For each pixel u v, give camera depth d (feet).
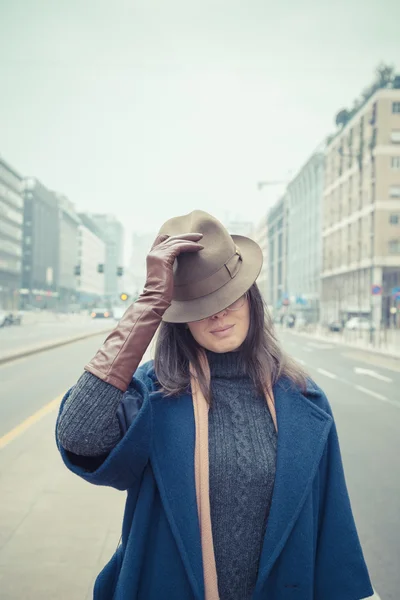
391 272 152.66
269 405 3.88
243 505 3.60
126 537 3.76
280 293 288.51
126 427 3.45
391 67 152.87
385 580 9.18
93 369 3.23
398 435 20.63
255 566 3.61
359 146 160.45
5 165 290.56
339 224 182.09
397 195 147.74
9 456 15.88
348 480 14.99
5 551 9.53
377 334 127.65
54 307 422.82
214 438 3.72
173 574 3.41
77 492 12.72
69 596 8.02
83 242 527.81
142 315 3.32
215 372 3.98
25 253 386.52
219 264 3.60
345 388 34.91
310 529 3.58
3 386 32.04
